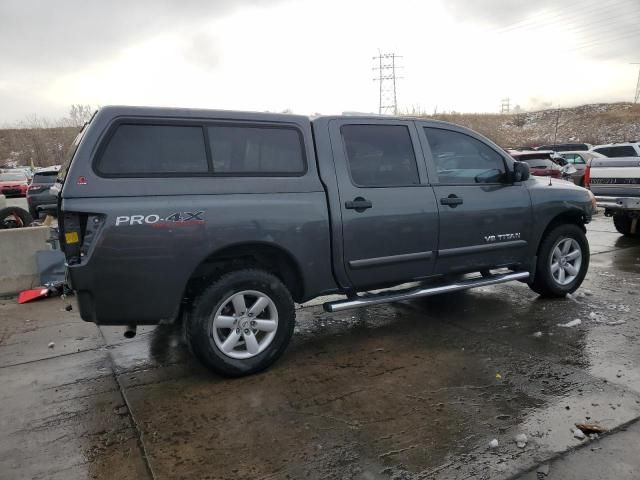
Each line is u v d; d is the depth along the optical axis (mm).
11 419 3277
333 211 4027
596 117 65500
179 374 3916
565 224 5488
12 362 4242
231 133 3754
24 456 2855
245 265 3852
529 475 2562
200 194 3564
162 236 3414
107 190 3311
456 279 4953
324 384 3656
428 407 3271
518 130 69188
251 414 3252
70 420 3246
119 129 3408
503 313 5133
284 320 3902
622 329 4586
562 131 64375
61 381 3846
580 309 5184
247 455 2809
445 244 4594
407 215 4340
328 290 4152
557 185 5496
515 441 2857
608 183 8789
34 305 5961
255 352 3816
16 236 6344
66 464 2770
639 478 2518
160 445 2930
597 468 2604
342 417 3178
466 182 4770
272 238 3781
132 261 3357
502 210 4898
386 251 4293
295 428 3068
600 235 9898
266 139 3887
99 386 3740
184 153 3578
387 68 65688
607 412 3143
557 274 5504
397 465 2680
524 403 3285
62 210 3283
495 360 3979
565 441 2846
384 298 4324
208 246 3561
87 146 3318
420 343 4402
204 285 3686
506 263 5051
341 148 4172
